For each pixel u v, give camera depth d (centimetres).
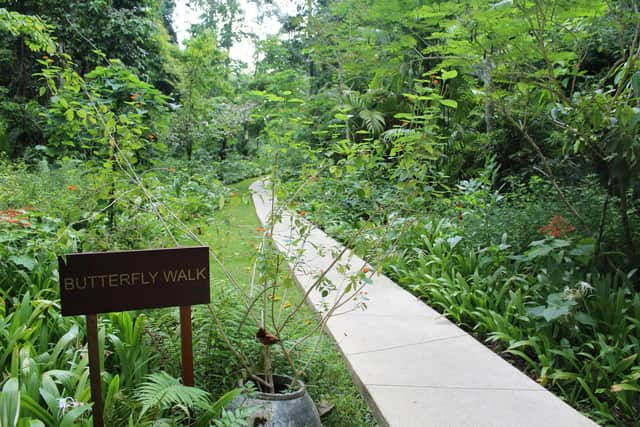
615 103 359
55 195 521
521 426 241
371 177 641
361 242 279
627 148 336
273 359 287
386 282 511
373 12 754
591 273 360
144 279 203
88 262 194
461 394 273
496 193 598
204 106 1558
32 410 193
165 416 227
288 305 307
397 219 295
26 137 1157
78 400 205
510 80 428
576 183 602
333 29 877
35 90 1212
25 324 264
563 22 455
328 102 779
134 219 330
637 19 363
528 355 342
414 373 300
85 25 1105
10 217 388
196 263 210
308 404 231
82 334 283
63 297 192
